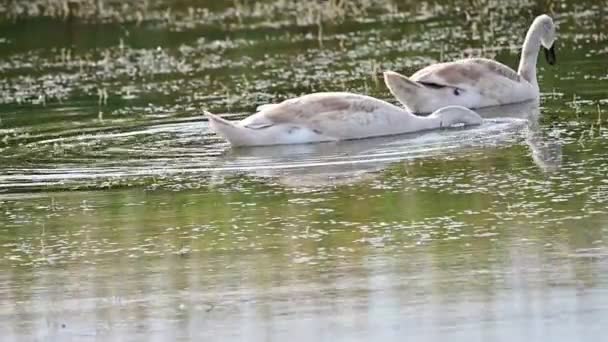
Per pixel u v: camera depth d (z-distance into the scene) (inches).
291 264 1847.9
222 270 1839.3
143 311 1697.8
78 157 2519.7
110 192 2267.5
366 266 1820.9
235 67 3513.8
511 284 1716.3
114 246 1979.6
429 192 2170.3
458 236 1930.4
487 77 2933.1
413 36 3818.9
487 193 2146.9
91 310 1713.8
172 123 2812.5
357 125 2598.4
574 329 1547.7
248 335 1585.9
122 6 4616.1
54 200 2233.0
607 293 1659.7
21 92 3314.5
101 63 3693.4
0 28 4343.0
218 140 2632.9
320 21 4163.4
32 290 1806.1
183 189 2263.8
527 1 4284.0
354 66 3422.7
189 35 4069.9
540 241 1883.6
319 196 2182.6
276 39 3917.3
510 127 2662.4
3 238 2042.3
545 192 2133.4
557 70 3235.7
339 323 1609.3
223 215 2101.4
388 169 2343.8
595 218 1978.3
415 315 1624.0
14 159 2522.1
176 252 1935.3
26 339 1624.0
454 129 2667.3
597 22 3841.0
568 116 2726.4
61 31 4244.6
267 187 2251.5
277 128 2564.0
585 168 2267.5
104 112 2977.4
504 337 1535.4
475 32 3811.5
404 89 2886.3
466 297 1678.2
